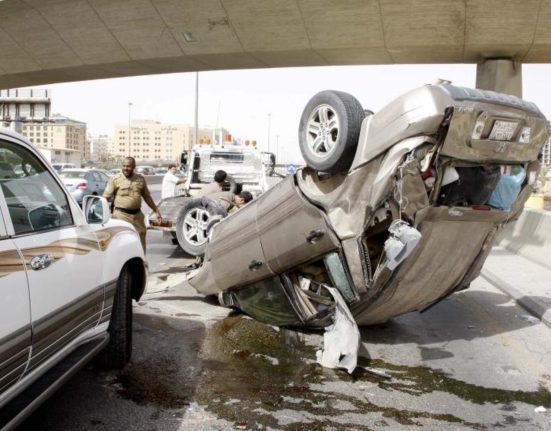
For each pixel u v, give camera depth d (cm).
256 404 425
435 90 438
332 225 504
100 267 419
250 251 580
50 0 2173
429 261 518
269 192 572
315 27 2088
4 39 2494
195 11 2147
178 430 378
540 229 1176
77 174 2608
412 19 1916
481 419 413
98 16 2270
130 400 423
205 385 458
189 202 1034
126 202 907
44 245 341
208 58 2523
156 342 563
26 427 376
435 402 443
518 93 2128
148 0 2130
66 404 413
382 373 497
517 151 488
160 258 1139
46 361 345
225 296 653
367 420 404
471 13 1830
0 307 279
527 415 423
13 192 331
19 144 355
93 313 409
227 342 570
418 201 459
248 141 1479
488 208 512
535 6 1745
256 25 2159
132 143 16350
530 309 748
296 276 569
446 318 711
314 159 511
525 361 552
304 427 389
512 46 1969
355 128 483
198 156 1446
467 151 455
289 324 582
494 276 960
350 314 510
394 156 450
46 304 328
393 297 538
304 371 498
